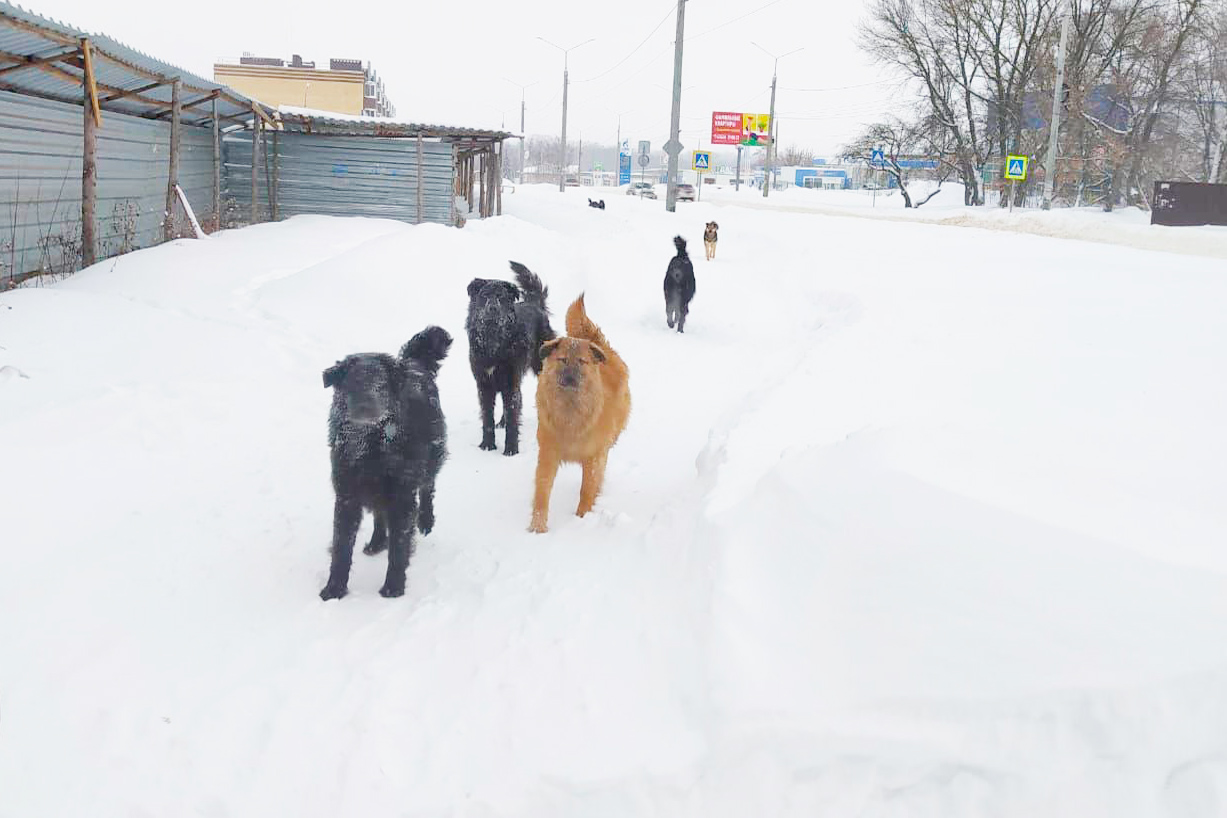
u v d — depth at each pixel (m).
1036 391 6.57
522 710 3.50
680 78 40.09
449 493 6.13
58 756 3.25
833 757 2.76
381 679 3.75
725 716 3.08
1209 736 2.36
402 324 10.12
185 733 3.39
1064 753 2.49
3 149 10.56
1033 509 3.47
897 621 3.14
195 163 18.19
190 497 5.55
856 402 6.52
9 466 5.23
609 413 5.62
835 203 60.38
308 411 7.27
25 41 9.86
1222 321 10.07
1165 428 5.16
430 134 22.52
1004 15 45.69
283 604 4.42
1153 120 44.19
